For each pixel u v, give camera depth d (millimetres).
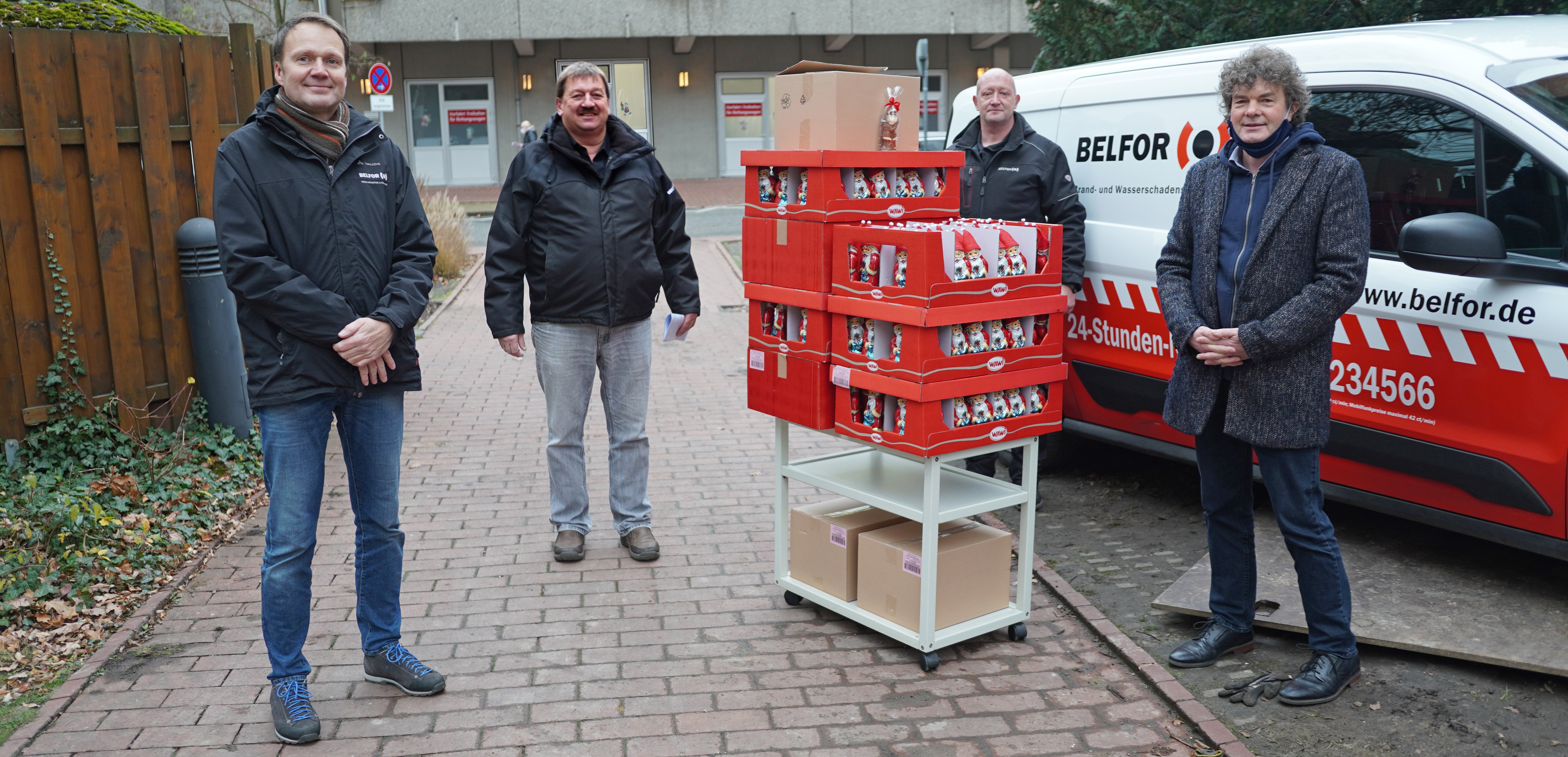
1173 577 4348
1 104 5031
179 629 3826
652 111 28375
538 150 4320
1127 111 4930
